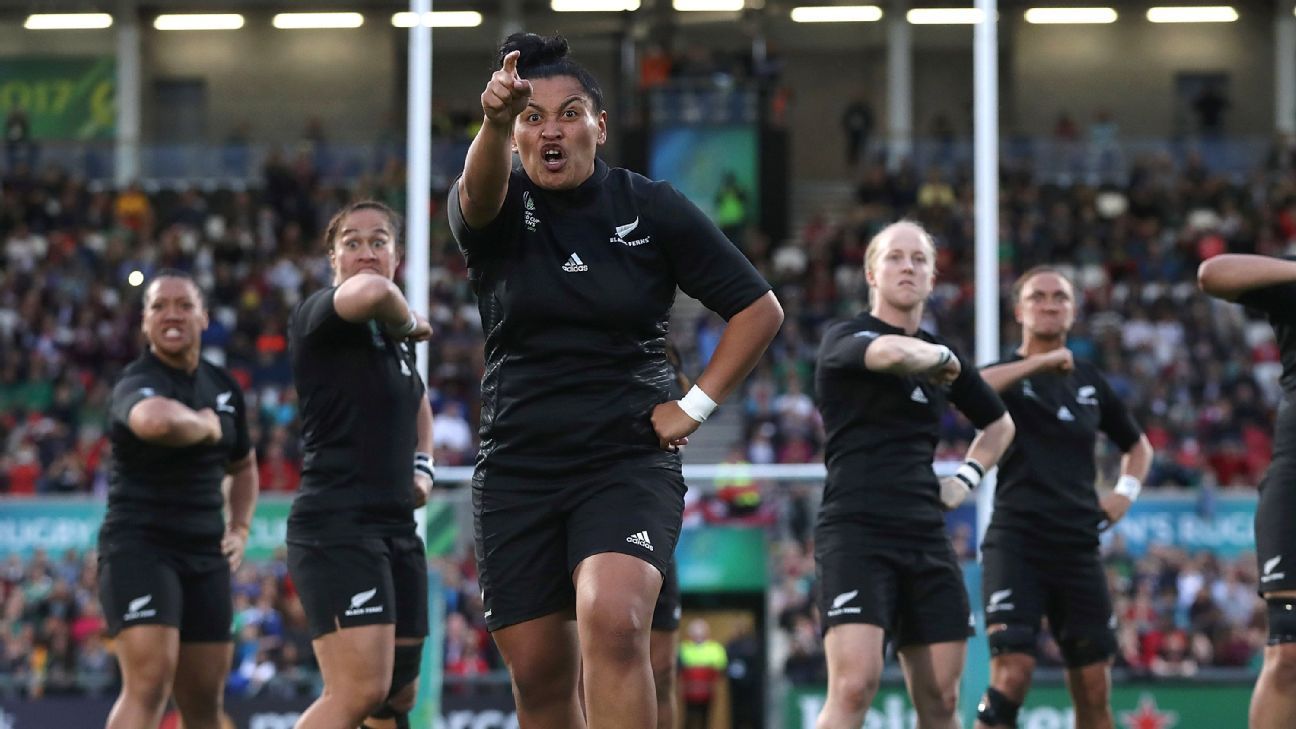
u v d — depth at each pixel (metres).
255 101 125.50
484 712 36.03
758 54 103.81
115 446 23.22
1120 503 26.95
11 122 115.56
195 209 97.56
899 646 22.62
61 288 90.12
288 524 21.06
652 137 100.62
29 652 49.97
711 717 41.06
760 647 41.44
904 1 119.06
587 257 14.90
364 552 20.59
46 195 100.38
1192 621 47.94
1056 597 25.61
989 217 32.12
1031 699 35.28
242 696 36.09
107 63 123.00
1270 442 73.94
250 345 82.88
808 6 119.50
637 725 14.10
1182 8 124.19
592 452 14.94
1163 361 82.06
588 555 14.58
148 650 22.64
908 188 98.12
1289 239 96.62
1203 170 101.25
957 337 82.12
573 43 118.62
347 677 20.34
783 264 95.25
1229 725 35.47
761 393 75.06
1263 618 49.44
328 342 20.66
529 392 15.04
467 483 46.91
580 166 14.91
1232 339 84.00
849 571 22.00
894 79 119.44
